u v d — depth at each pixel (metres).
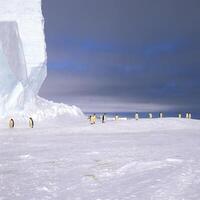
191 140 19.97
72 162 12.34
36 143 20.19
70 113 56.97
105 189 8.17
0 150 17.19
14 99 50.81
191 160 11.26
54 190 8.32
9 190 8.45
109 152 14.55
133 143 18.50
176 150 14.53
